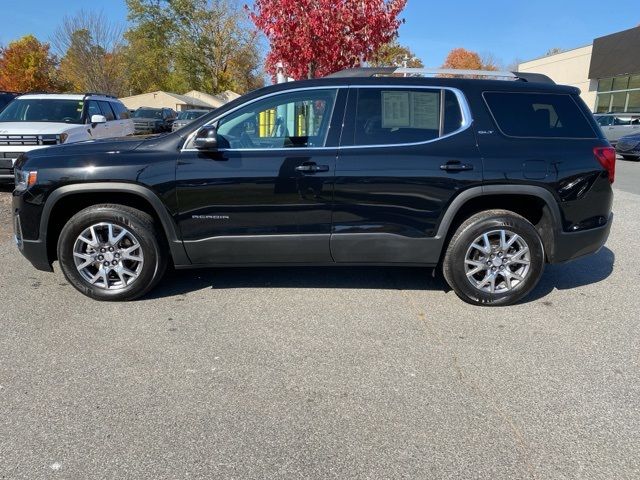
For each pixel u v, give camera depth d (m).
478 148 3.99
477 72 4.37
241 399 2.87
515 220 4.10
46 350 3.39
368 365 3.27
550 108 4.17
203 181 3.94
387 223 4.04
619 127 20.89
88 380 3.04
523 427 2.65
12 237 6.13
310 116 4.06
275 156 3.96
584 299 4.44
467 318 4.01
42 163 3.98
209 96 55.88
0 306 4.08
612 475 2.31
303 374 3.15
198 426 2.63
